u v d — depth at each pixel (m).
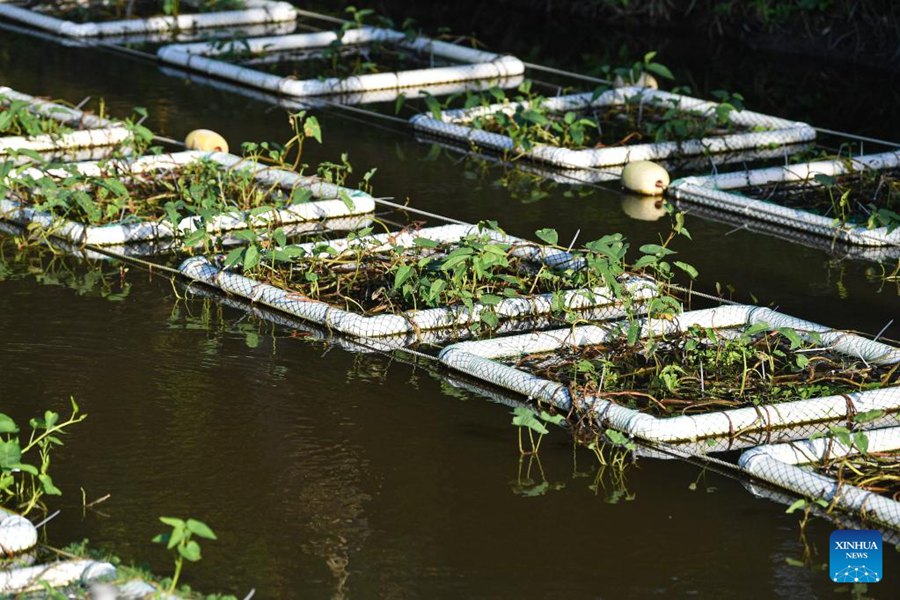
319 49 16.02
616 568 5.82
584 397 7.16
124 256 9.31
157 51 15.44
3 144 11.38
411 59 15.77
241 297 8.64
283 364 7.71
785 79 15.38
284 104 13.53
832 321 8.64
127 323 8.20
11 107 11.45
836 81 15.30
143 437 6.79
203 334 8.08
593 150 11.95
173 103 13.27
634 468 6.69
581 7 18.33
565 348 7.93
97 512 6.09
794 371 7.69
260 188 10.73
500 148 12.21
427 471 6.59
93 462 6.52
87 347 7.83
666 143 12.21
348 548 5.89
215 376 7.52
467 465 6.66
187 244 8.99
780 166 11.55
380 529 6.06
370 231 9.23
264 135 12.34
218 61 14.46
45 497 6.19
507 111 12.99
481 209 10.62
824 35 16.42
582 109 13.50
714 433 7.01
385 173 11.45
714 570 5.82
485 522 6.16
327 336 8.13
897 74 15.60
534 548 5.95
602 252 8.27
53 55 14.99
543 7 18.56
